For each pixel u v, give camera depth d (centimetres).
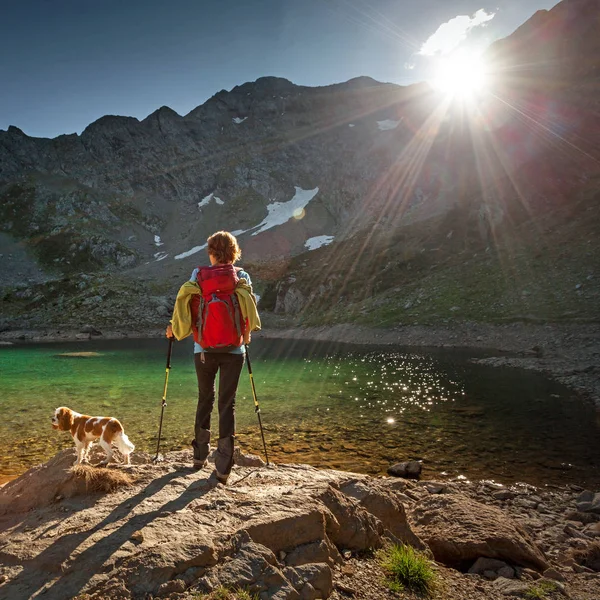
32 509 443
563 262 5459
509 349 3891
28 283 13088
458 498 706
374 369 3061
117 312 9825
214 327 450
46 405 1897
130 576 309
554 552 643
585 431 1412
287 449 1259
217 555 346
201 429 525
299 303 8712
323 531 418
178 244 18250
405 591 403
